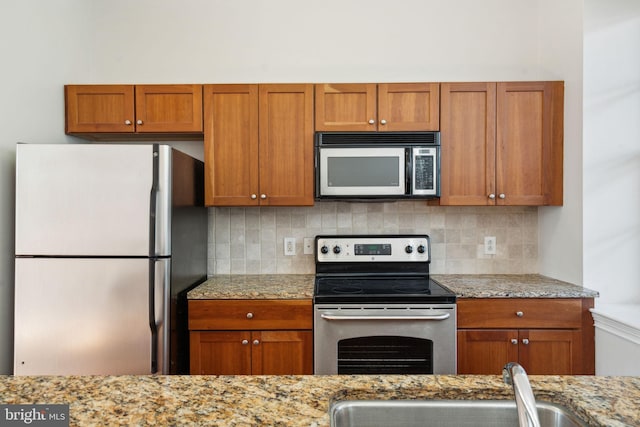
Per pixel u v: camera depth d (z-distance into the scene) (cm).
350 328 185
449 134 213
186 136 231
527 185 214
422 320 183
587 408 68
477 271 242
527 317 187
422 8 244
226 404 70
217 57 244
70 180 169
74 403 70
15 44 186
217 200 213
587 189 198
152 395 73
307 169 213
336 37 245
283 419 65
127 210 169
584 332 187
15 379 81
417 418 78
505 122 213
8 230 183
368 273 232
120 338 169
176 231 181
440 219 243
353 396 78
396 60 244
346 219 243
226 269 242
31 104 195
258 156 213
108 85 213
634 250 197
